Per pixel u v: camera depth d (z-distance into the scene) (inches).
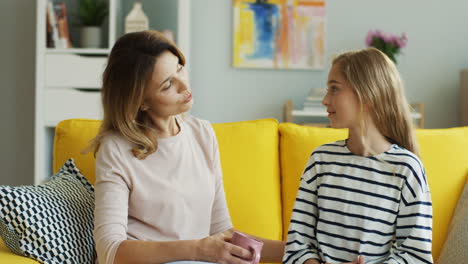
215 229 62.2
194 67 152.2
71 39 142.0
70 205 59.2
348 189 49.9
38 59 134.0
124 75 54.4
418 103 139.7
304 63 150.6
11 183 152.7
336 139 75.4
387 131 51.4
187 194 57.1
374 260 47.7
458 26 149.4
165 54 55.1
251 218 71.7
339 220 49.5
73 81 134.0
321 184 51.7
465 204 70.4
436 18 149.4
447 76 149.9
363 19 150.0
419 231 46.1
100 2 137.3
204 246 48.0
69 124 73.7
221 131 75.5
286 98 151.7
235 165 73.4
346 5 149.9
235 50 150.6
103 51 133.5
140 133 55.9
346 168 50.8
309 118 150.3
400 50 149.5
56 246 54.9
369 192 48.9
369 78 50.4
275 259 59.1
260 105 152.2
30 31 151.6
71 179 64.4
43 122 134.0
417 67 150.0
